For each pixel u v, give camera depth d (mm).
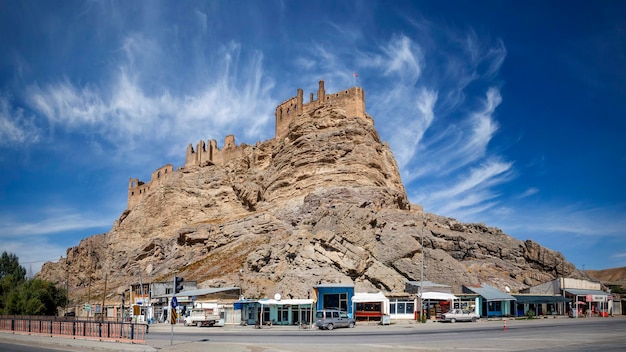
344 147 132875
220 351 39594
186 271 118062
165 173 182125
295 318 72875
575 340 45469
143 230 168750
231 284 96250
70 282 172125
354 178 127312
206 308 74750
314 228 95438
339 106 142250
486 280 100938
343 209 96938
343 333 55250
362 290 81188
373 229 98875
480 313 82500
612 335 50594
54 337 54156
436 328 61562
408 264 91938
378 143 142625
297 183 132375
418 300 75812
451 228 120000
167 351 40156
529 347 40031
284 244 97812
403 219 114375
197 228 139750
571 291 97438
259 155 160000
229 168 167750
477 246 113000
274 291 83500
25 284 108125
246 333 57750
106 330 48781
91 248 178250
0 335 59000
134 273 145375
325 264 86062
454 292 84625
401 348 39688
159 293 97438
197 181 169875
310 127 141125
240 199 156500
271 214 127625
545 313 94875
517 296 89438
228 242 127750
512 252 114625
